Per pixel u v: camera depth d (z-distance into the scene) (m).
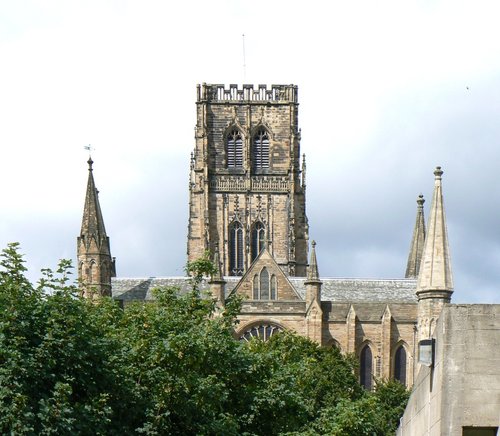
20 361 82.06
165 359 94.25
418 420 77.12
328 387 191.75
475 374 68.38
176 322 101.38
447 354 68.69
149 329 99.62
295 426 108.56
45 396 82.44
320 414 142.25
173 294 109.06
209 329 102.00
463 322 68.75
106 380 88.88
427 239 185.88
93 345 87.62
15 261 89.38
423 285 187.00
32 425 80.12
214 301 109.69
